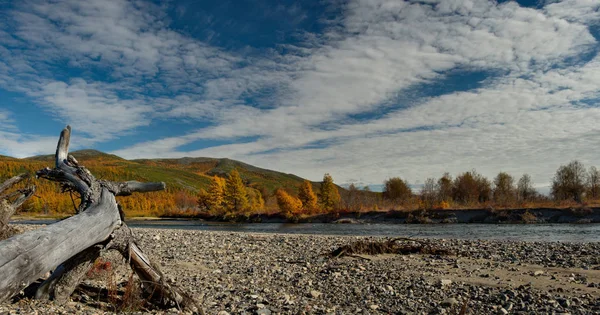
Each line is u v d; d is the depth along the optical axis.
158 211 103.31
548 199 74.25
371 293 9.49
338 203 78.56
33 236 5.27
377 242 17.62
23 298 6.58
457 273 12.10
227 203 80.62
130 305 7.05
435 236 32.56
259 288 9.99
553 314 7.51
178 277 11.17
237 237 24.92
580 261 14.45
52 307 6.28
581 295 9.07
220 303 8.29
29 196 10.48
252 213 76.38
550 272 12.22
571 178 75.81
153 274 7.39
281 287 10.18
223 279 11.06
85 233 6.11
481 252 17.39
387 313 7.78
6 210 9.89
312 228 50.72
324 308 8.06
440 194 82.81
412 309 8.04
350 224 58.12
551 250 17.97
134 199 120.88
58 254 5.51
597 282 10.55
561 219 49.84
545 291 9.51
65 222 5.98
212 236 25.14
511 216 52.56
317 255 16.47
